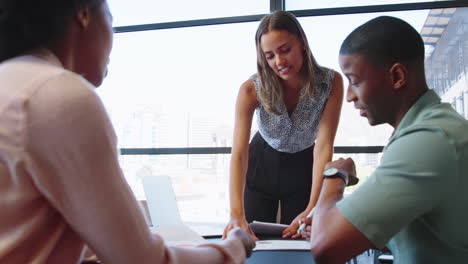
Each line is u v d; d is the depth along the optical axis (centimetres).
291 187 186
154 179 146
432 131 72
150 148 382
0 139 46
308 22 342
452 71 323
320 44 341
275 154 187
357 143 333
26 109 46
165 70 380
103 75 63
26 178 47
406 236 80
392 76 78
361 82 80
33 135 46
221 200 373
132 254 51
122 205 50
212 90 373
